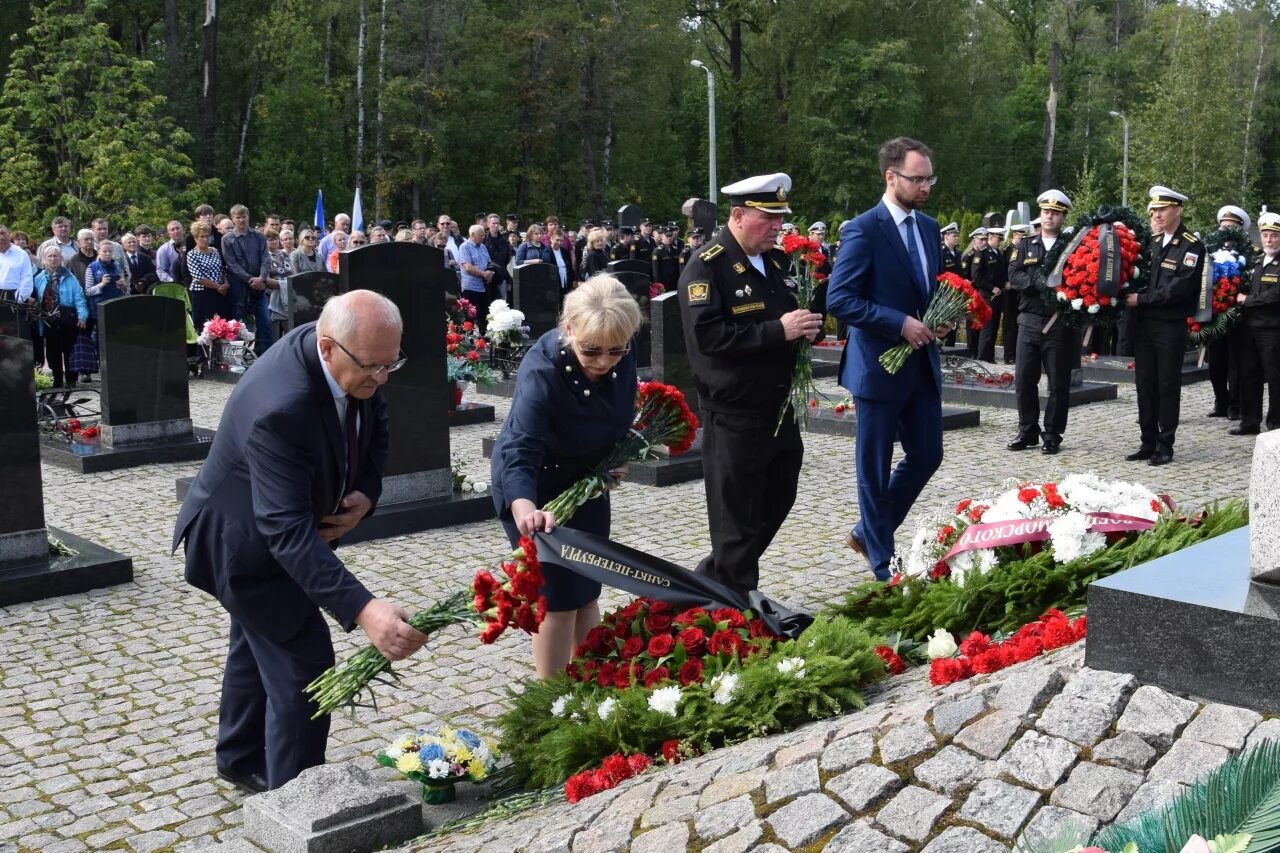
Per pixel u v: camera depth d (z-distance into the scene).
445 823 4.20
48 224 30.56
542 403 4.74
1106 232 10.73
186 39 44.47
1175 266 10.71
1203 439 12.37
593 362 4.69
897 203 6.87
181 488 10.28
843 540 8.48
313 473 4.22
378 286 8.95
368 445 4.58
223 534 4.30
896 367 6.63
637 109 50.88
